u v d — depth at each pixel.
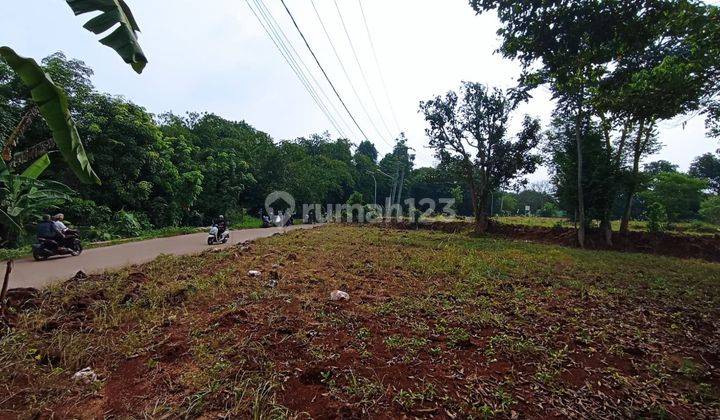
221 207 23.45
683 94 6.29
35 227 8.81
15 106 11.49
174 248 10.26
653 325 4.10
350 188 45.62
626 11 4.19
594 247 14.15
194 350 2.98
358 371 2.71
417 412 2.22
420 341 3.29
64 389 2.39
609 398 2.45
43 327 3.35
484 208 18.64
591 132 14.87
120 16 2.05
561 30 4.49
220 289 4.91
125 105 15.94
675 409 2.36
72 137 2.24
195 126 28.28
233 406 2.21
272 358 2.87
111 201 15.19
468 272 6.86
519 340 3.41
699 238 13.27
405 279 6.10
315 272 6.38
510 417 2.20
